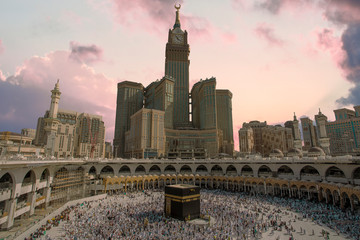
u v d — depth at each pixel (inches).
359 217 2145.7
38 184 2429.9
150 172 4542.3
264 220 2156.7
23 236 1685.5
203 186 4466.0
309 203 2810.0
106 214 2342.5
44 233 1796.3
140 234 1771.7
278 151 4817.9
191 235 1760.6
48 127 3969.0
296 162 3420.3
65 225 2005.4
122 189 3846.0
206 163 4483.3
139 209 2561.5
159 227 1957.4
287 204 2780.5
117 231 1820.9
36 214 2401.6
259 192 3646.7
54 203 2822.3
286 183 3250.5
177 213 2217.0
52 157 2898.6
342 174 3100.4
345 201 2723.9
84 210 2514.8
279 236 1782.7
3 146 3595.0
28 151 3897.6
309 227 1972.2
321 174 3134.8
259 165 3865.7
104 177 3671.3
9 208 1957.4
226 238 1708.9
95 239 1669.5
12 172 1959.9
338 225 1984.5
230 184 4131.4
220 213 2377.0
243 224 2027.6
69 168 3462.1
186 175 4261.8
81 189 3336.6
